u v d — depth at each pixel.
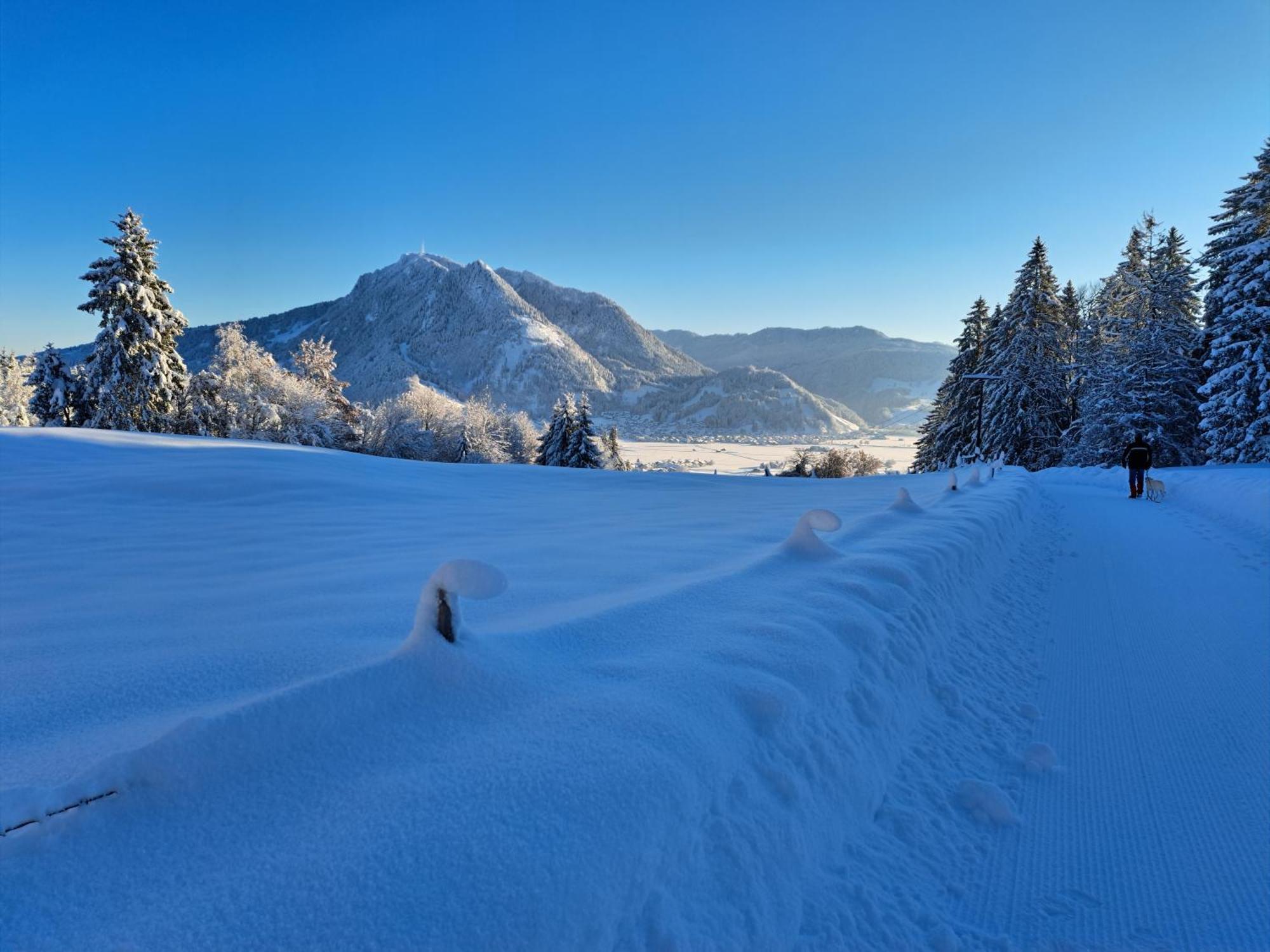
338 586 4.29
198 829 1.42
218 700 2.23
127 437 15.90
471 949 1.24
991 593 6.25
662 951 1.52
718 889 1.79
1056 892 2.45
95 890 1.26
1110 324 37.66
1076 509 14.44
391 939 1.22
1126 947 2.19
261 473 11.18
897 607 4.13
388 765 1.69
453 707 1.96
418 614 2.19
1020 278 39.00
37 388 37.75
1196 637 5.41
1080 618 5.95
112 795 1.45
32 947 1.13
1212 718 3.92
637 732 1.98
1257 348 25.22
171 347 33.50
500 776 1.68
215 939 1.18
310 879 1.32
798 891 2.06
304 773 1.61
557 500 12.30
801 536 4.84
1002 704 4.04
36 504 8.52
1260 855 2.67
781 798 2.20
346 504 9.83
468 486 13.83
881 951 2.03
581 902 1.40
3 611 3.62
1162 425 31.73
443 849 1.42
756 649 2.87
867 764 2.80
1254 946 2.18
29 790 1.40
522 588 4.16
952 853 2.62
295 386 36.88
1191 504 14.30
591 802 1.63
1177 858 2.66
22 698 2.23
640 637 2.92
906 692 3.55
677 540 6.62
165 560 5.45
